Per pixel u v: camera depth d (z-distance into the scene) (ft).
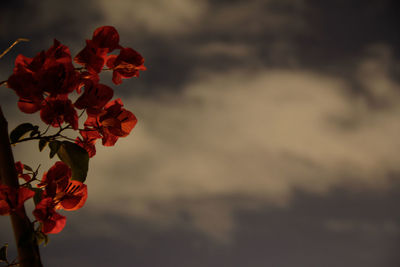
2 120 3.71
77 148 3.84
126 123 3.98
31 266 3.59
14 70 3.74
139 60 3.95
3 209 3.63
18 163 4.04
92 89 3.81
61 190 3.81
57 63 3.74
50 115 3.75
